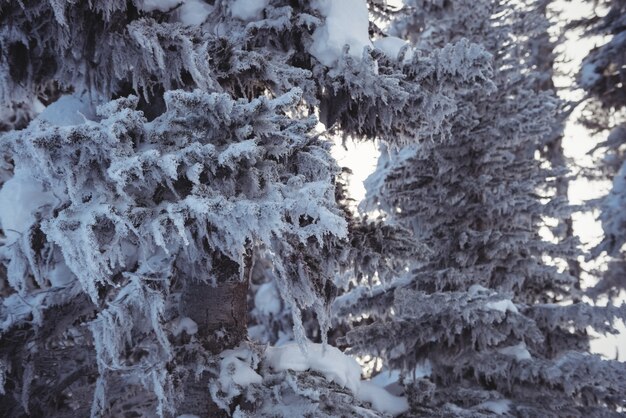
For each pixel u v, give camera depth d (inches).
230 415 141.6
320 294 141.3
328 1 147.7
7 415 147.1
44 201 126.1
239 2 144.7
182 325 151.3
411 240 152.3
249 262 162.4
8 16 122.0
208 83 124.2
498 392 252.5
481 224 304.0
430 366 276.8
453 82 143.6
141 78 131.6
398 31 436.5
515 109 302.7
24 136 92.3
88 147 92.4
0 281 214.4
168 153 102.6
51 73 146.7
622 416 238.2
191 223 113.0
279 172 121.9
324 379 156.9
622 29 508.7
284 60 142.9
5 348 139.9
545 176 319.6
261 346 161.8
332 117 161.3
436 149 299.1
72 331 172.7
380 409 187.2
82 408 163.2
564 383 230.1
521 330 249.8
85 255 93.6
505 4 335.9
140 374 134.3
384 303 284.2
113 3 119.6
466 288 286.4
